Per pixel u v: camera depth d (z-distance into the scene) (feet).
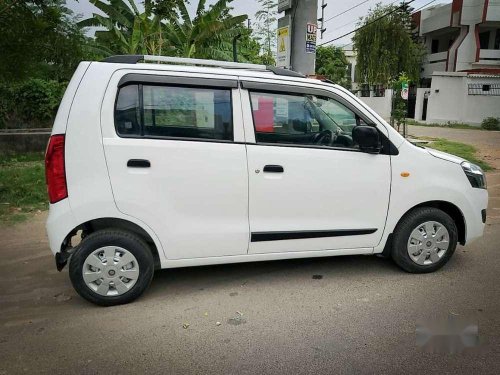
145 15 38.06
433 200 13.76
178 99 11.85
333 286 13.34
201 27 39.65
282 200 12.59
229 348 10.06
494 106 86.02
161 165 11.66
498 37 103.71
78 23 41.09
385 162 13.25
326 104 13.05
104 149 11.34
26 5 22.44
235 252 12.63
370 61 102.94
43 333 10.71
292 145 12.64
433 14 111.96
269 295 12.76
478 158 39.81
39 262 15.38
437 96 90.79
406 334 10.62
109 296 11.94
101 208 11.43
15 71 24.58
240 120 12.20
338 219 13.17
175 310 11.87
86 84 11.39
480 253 16.11
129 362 9.55
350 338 10.46
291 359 9.64
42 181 26.02
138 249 11.85
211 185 12.01
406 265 13.99
